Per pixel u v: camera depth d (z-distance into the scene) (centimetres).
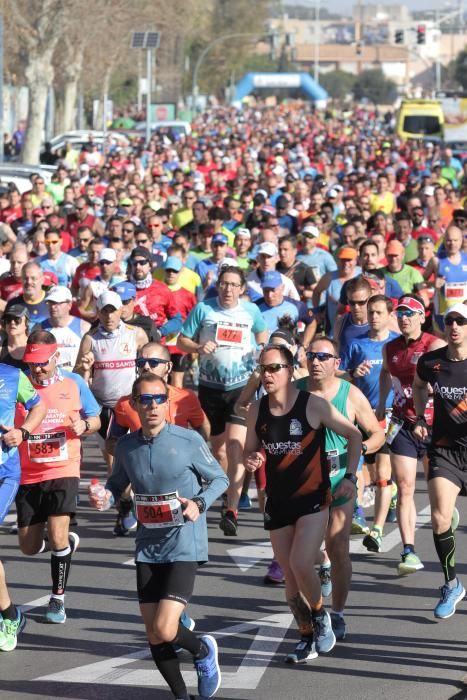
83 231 3628
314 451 1544
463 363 1769
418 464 2908
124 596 1888
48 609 1758
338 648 1631
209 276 3212
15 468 1677
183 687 1378
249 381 2078
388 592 1895
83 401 1820
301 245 3469
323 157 8881
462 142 11444
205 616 1773
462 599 1858
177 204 4738
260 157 8775
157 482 1399
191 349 2334
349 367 2189
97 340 2270
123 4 11100
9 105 13100
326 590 1841
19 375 1700
